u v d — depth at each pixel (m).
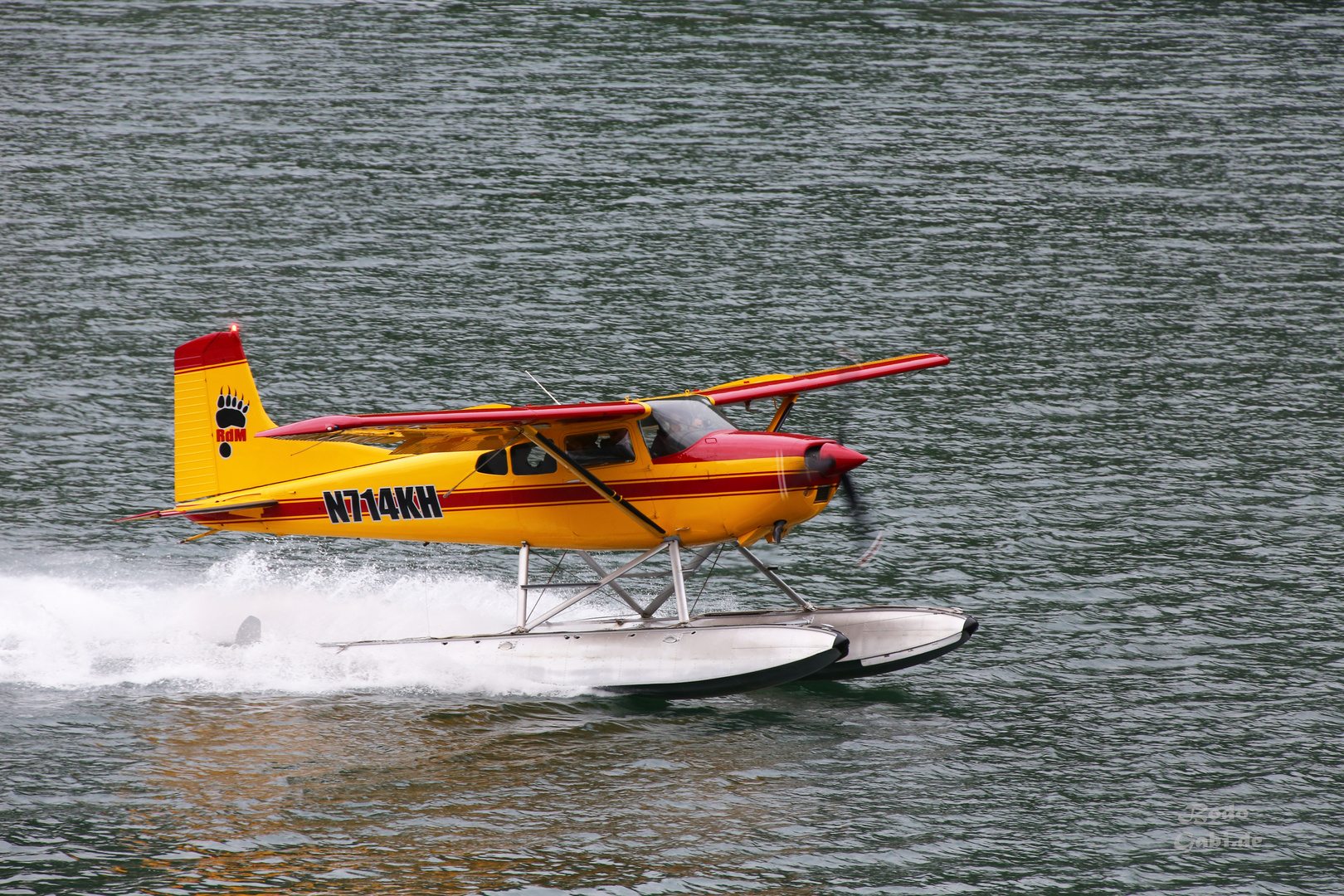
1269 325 97.25
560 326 96.12
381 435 42.94
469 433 44.31
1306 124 156.38
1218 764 42.59
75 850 36.34
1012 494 67.88
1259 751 43.44
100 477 68.56
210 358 50.22
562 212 124.88
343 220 120.94
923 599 56.12
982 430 77.19
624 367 88.31
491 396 82.56
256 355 88.50
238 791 39.66
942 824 38.97
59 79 166.62
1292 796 40.69
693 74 176.38
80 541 60.84
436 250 113.56
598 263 111.06
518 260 111.56
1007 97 167.12
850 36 196.38
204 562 59.53
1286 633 52.50
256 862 36.03
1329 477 70.19
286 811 38.56
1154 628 53.09
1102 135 151.88
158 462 70.94
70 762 41.00
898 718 45.56
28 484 67.12
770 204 128.00
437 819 38.41
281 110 156.88
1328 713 45.94
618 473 46.31
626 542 47.75
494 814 38.75
